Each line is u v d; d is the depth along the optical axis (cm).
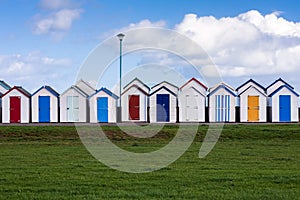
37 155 4009
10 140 5566
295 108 7831
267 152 4281
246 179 2738
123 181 2689
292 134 5881
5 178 2784
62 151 4344
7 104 7706
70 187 2514
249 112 7756
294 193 2347
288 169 3167
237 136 5834
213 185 2566
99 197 2264
